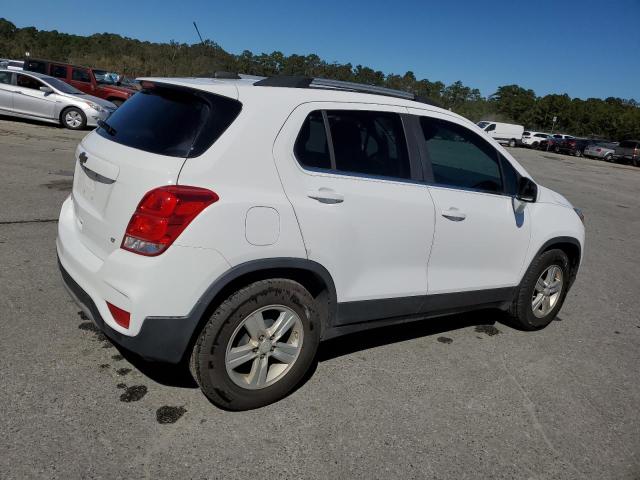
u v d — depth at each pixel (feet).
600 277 22.76
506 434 10.52
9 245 17.31
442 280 12.64
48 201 23.15
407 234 11.53
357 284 11.06
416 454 9.57
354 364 12.50
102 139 10.41
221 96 9.55
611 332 16.55
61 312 13.16
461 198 12.63
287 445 9.36
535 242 14.58
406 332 14.69
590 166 102.78
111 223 9.32
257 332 9.78
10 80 48.55
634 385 13.15
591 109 321.73
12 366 10.64
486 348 14.25
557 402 11.93
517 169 14.21
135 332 8.87
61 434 8.93
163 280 8.71
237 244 9.11
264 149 9.55
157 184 8.76
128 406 9.89
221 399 9.75
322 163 10.38
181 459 8.73
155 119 9.84
